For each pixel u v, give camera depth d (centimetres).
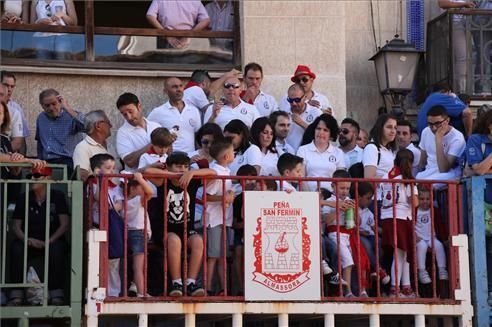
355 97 1781
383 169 1473
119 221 1357
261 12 1725
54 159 1534
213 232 1379
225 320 1494
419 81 1781
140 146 1495
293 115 1569
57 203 1376
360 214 1438
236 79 1551
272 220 1371
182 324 1488
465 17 1725
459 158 1476
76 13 1691
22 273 1341
